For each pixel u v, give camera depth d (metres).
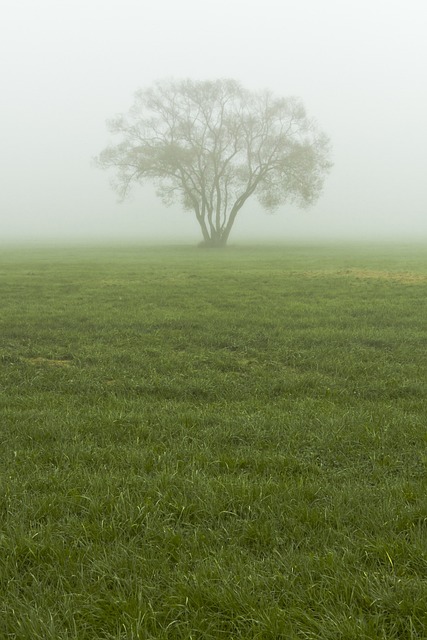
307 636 3.79
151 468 6.47
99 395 9.60
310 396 9.52
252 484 5.91
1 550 4.79
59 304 20.47
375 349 13.17
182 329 15.58
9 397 9.39
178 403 9.09
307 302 20.98
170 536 4.94
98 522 5.18
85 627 3.94
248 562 4.57
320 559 4.53
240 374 11.00
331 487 5.92
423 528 5.02
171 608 4.05
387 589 4.18
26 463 6.60
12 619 4.00
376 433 7.40
